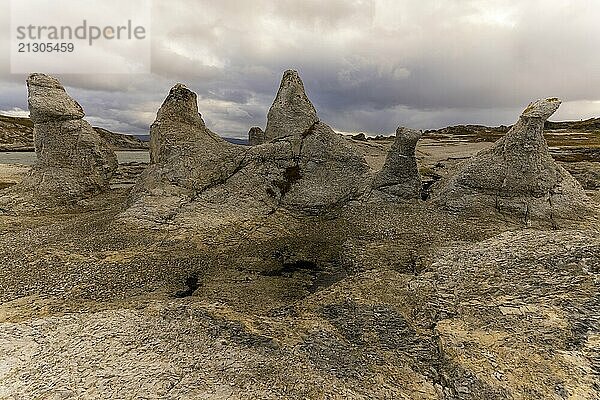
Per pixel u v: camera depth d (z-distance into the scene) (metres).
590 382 11.25
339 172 32.75
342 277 21.02
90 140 35.56
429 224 26.23
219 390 11.82
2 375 12.34
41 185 32.56
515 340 13.23
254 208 29.73
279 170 32.44
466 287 16.70
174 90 33.88
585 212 26.08
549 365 12.03
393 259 21.77
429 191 32.41
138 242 24.48
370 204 29.88
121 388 11.80
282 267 22.27
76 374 12.37
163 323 15.35
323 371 12.86
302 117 34.22
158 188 29.36
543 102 26.64
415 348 13.88
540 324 13.76
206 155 31.50
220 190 30.14
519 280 16.45
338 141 34.06
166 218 27.31
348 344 14.33
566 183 27.12
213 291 19.20
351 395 11.78
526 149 26.30
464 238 23.67
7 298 17.95
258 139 45.16
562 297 14.95
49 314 16.59
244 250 24.28
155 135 32.62
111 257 22.38
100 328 14.91
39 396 11.46
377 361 13.38
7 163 70.75
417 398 11.73
